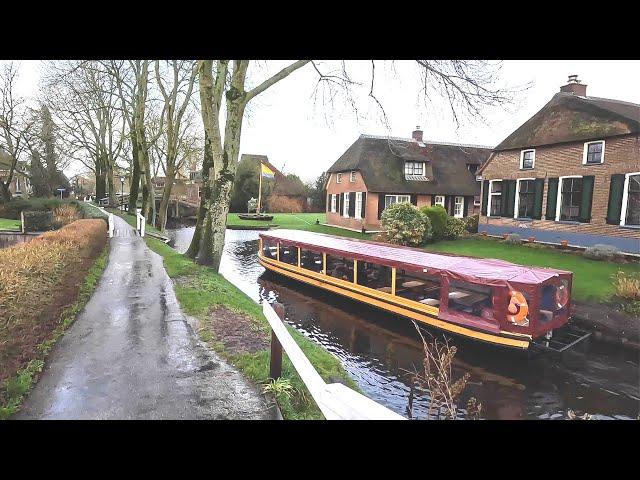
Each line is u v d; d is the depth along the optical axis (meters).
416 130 32.28
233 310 8.42
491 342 9.00
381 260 11.72
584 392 7.74
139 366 5.57
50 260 7.25
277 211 50.97
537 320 8.61
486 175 22.20
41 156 33.84
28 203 29.33
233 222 37.91
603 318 10.23
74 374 5.27
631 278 11.94
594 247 15.81
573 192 18.09
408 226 20.14
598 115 17.28
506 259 16.22
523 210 20.41
